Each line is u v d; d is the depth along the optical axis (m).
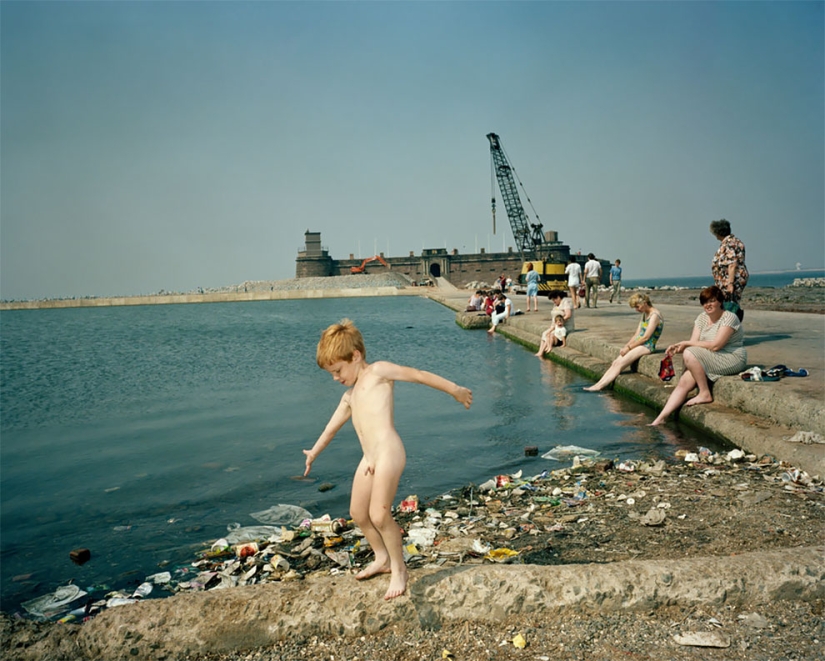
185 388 12.85
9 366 17.98
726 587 2.91
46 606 3.95
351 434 8.25
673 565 3.04
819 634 2.68
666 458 6.46
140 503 5.85
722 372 7.70
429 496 5.71
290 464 6.93
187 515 5.50
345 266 131.62
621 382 10.12
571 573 2.98
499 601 2.87
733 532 4.07
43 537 5.11
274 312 52.22
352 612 2.83
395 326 28.36
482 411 9.32
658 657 2.56
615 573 2.97
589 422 8.33
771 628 2.74
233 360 17.94
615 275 29.22
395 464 2.92
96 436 8.77
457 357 16.08
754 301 29.16
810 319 16.36
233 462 7.13
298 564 4.27
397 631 2.83
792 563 3.02
